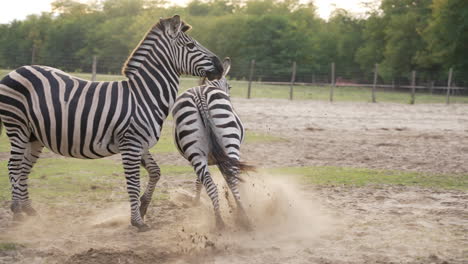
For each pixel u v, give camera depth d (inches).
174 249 419.8
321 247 434.6
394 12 4350.4
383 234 468.8
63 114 458.6
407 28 3914.9
